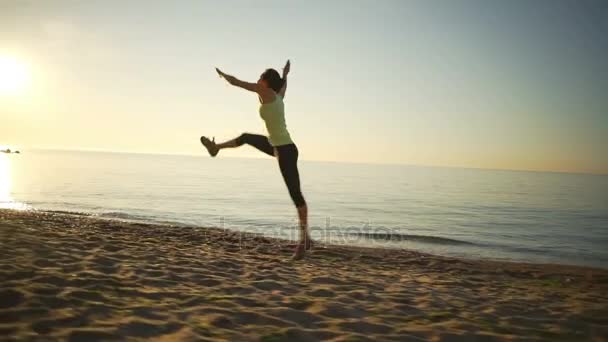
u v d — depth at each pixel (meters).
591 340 3.35
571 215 24.64
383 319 3.59
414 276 6.57
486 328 3.52
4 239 5.25
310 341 2.91
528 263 9.41
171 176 53.03
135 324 2.94
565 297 5.35
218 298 3.80
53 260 4.52
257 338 2.88
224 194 28.64
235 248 8.37
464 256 10.79
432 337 3.20
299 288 4.54
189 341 2.71
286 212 19.75
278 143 4.30
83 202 19.56
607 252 12.60
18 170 46.44
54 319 2.88
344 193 36.69
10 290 3.31
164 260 5.39
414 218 20.47
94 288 3.70
